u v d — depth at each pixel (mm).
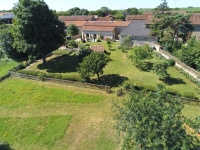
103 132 20375
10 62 43625
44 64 39625
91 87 28562
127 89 26438
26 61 41344
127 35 48656
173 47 41000
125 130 13023
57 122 22516
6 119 23719
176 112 11961
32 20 33938
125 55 43000
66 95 27531
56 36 38281
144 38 47594
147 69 35125
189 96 23906
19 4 34344
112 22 62750
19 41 35594
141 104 12266
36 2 34812
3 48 44000
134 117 12203
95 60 29016
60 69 36469
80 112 23969
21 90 29734
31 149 19078
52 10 38844
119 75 33031
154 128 11062
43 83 31281
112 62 39125
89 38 60500
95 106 24812
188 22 44312
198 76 29359
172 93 24750
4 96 28609
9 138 20656
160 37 45875
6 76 34375
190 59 33719
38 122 22781
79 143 19312
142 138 11172
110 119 22172
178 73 33062
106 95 26812
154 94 13453
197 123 13969
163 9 62250
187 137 11219
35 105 26047
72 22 71500
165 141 10508
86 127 21344
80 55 41188
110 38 59000
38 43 34844
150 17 56625
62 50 47125
